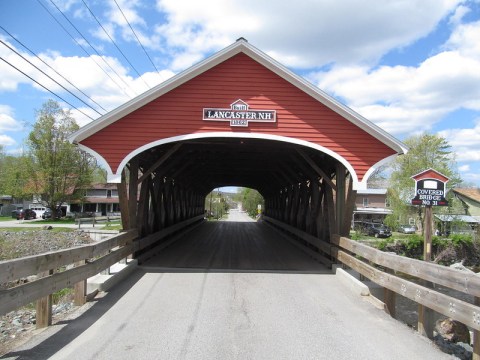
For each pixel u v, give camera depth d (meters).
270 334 5.13
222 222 38.91
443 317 8.67
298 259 11.91
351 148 9.73
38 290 4.73
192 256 12.13
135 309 6.13
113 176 9.54
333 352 4.57
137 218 10.71
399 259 5.86
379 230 42.41
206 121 9.70
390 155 9.70
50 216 53.19
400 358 4.46
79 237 31.91
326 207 11.44
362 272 7.50
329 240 10.77
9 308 4.09
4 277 4.00
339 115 9.77
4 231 32.75
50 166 48.97
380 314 6.18
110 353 4.39
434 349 4.77
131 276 8.68
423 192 7.44
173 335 5.01
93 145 9.59
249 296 7.08
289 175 18.06
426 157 39.03
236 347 4.65
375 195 65.62
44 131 48.44
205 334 5.07
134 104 9.56
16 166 53.12
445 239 31.94
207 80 9.74
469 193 50.38
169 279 8.42
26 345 4.61
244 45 9.56
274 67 9.67
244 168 20.12
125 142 9.62
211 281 8.29
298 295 7.25
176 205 20.05
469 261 31.55
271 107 9.73
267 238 19.95
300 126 9.73
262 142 10.69
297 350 4.61
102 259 7.25
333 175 12.88
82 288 6.46
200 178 26.44
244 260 11.47
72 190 51.72
